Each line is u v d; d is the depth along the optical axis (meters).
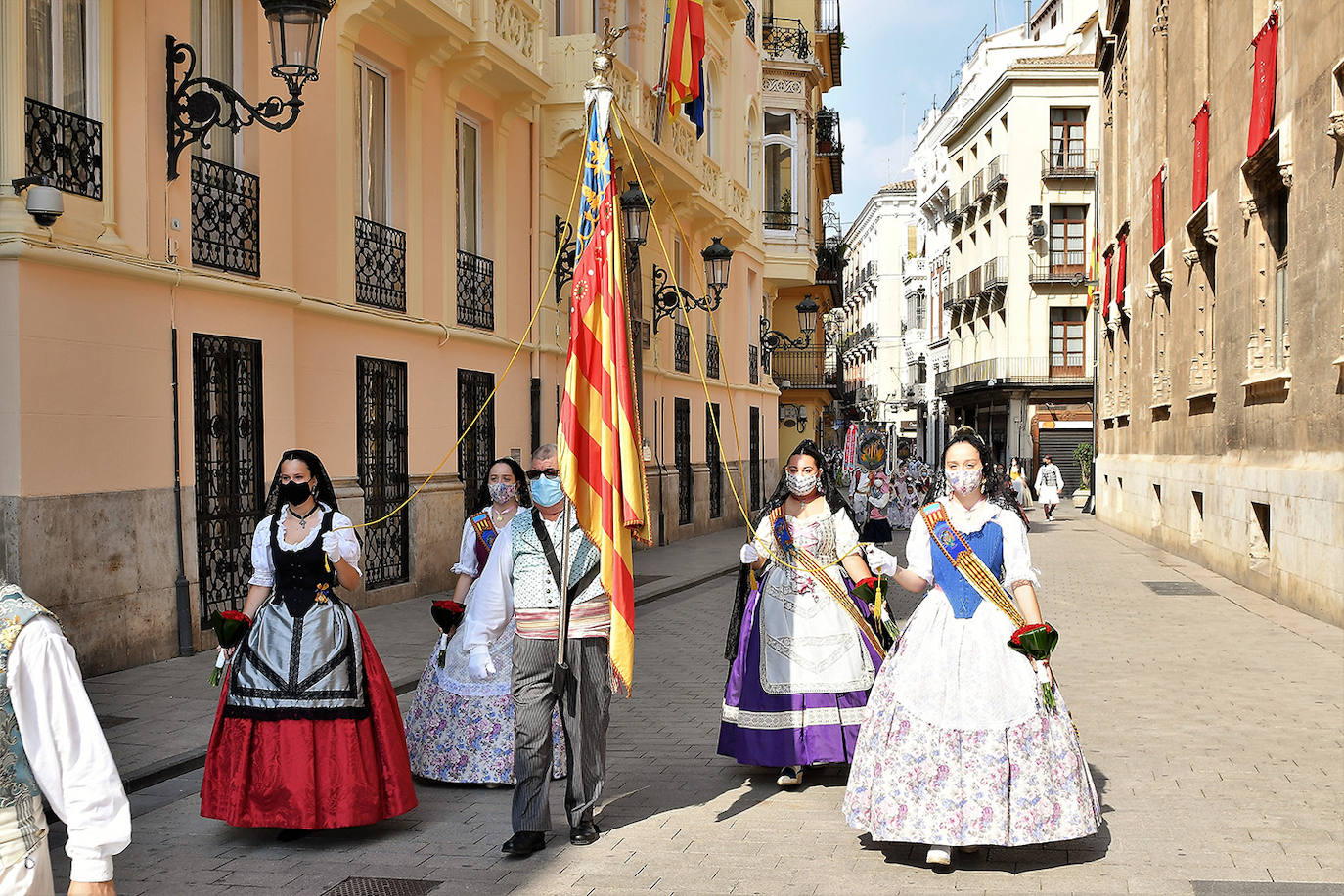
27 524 8.86
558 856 5.52
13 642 2.61
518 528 5.82
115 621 9.68
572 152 19.12
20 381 8.84
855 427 29.30
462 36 14.90
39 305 9.02
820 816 6.12
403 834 5.87
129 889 5.08
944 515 5.47
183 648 10.38
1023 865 5.28
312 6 9.28
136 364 9.97
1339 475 12.66
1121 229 30.38
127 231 9.98
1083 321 51.16
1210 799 6.28
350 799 5.62
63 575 9.15
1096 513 35.91
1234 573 17.59
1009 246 51.25
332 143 13.05
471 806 6.38
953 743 5.15
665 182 22.95
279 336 11.83
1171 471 23.11
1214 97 19.11
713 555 22.27
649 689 9.66
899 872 5.22
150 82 10.21
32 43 9.30
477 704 6.75
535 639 5.62
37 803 2.67
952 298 61.16
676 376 25.50
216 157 11.30
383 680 5.93
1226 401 18.58
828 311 52.62
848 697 6.63
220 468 11.11
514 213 17.91
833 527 6.75
